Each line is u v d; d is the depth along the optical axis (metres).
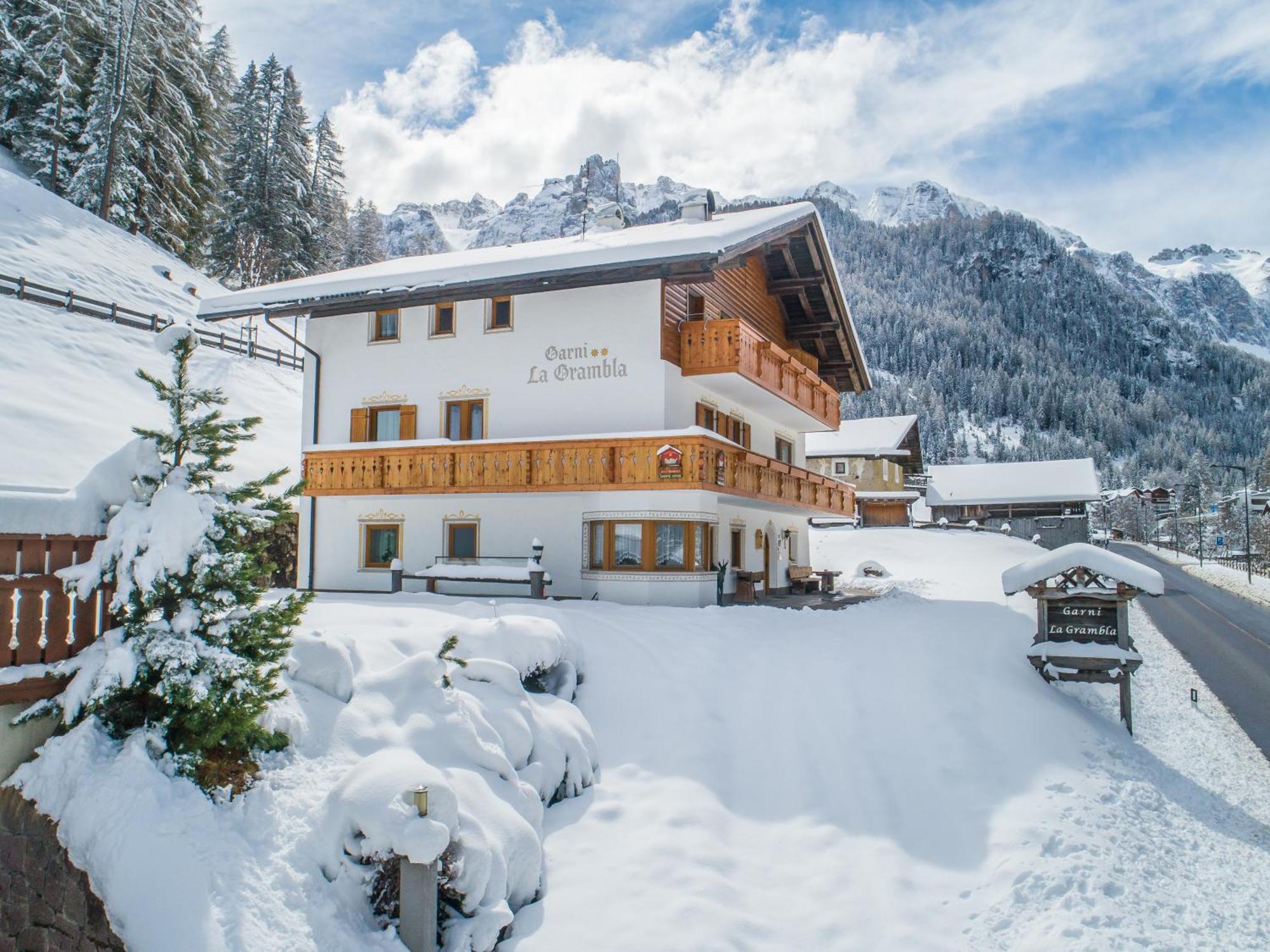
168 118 47.19
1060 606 13.85
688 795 9.40
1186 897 8.09
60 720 7.24
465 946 6.45
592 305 19.72
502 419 20.41
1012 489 71.94
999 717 11.79
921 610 19.38
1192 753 12.71
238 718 7.06
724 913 7.47
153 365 29.58
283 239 54.03
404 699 8.66
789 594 25.44
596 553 19.11
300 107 57.84
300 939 6.01
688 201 24.42
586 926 7.16
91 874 6.32
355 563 21.45
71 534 7.50
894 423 63.94
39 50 44.66
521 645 10.46
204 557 7.25
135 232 44.75
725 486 19.06
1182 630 26.12
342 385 22.30
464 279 19.03
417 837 6.22
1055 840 8.70
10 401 21.70
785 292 26.00
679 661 12.75
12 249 32.69
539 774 8.89
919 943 7.27
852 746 10.88
